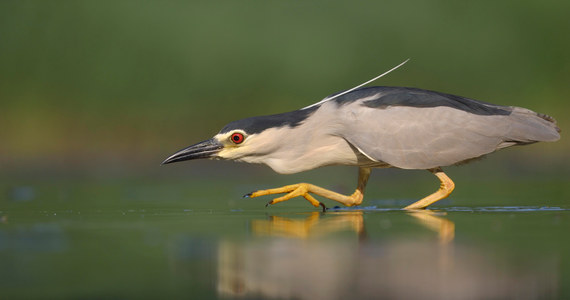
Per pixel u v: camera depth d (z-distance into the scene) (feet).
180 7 79.56
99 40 78.02
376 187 51.29
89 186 51.39
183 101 76.38
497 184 50.78
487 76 75.25
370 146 34.86
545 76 75.20
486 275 18.90
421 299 16.78
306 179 58.70
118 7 79.20
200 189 49.29
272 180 57.82
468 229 26.63
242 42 77.87
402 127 35.01
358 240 24.20
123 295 17.40
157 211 34.76
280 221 29.96
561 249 22.16
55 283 18.54
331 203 41.50
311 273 19.29
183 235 25.66
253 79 76.43
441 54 75.82
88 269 20.06
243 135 35.37
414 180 57.62
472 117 35.37
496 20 77.41
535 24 76.95
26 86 75.97
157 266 20.36
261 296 17.19
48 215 32.58
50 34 78.07
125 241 24.39
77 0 79.15
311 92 75.36
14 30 77.82
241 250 22.53
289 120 35.76
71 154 71.36
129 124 75.41
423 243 23.45
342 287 17.89
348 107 35.76
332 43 77.15
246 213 33.83
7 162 67.15
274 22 78.79
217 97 76.18
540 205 35.91
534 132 35.37
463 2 78.18
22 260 21.30
